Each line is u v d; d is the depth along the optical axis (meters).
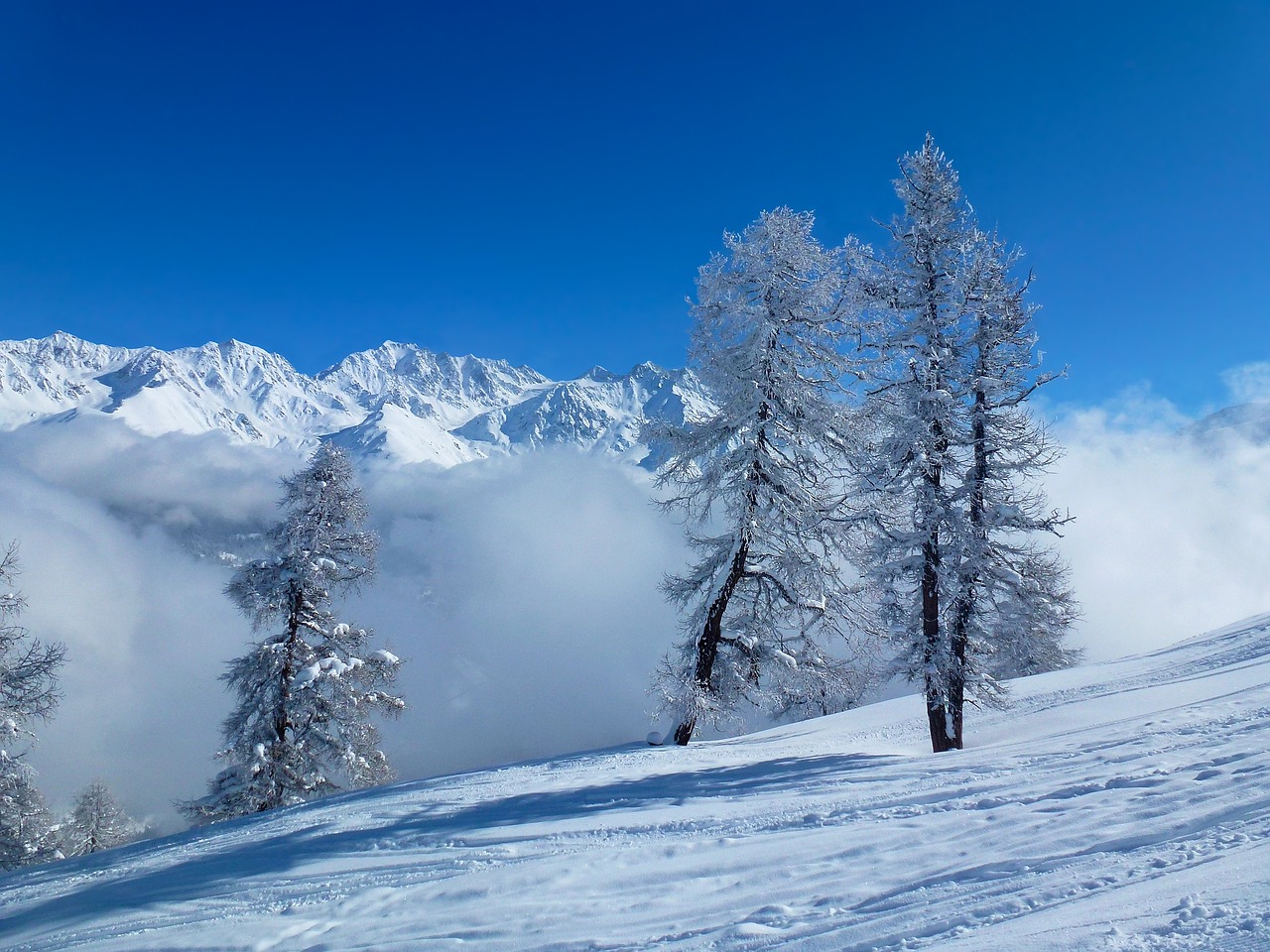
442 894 7.57
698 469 18.88
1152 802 6.11
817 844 7.18
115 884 10.69
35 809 25.86
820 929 5.13
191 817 21.38
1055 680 23.66
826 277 17.31
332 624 23.31
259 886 9.10
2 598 19.70
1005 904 4.62
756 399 17.61
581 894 6.95
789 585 18.55
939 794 8.31
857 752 15.65
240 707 22.38
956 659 16.23
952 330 17.12
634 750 17.67
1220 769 6.71
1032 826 6.25
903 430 16.52
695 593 19.45
